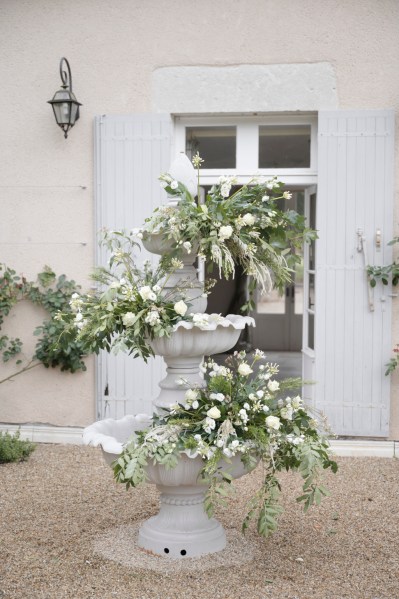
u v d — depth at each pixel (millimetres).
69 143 6020
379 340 5777
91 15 5938
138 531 4023
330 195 5773
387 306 5762
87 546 3838
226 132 6145
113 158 5941
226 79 5848
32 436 6133
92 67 5965
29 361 6145
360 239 5746
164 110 5914
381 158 5727
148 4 5883
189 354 3619
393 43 5707
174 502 3719
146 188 5930
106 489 4852
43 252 6078
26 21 6004
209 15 5836
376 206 5742
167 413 3746
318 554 3787
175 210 3506
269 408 3656
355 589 3373
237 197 3713
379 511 4488
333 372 5816
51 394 6137
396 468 5457
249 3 5797
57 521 4227
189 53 5867
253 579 3463
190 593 3312
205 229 3557
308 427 3684
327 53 5758
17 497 4676
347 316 5797
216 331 3549
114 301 3555
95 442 3555
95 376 6070
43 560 3658
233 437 3496
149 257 5891
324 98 5777
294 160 6074
